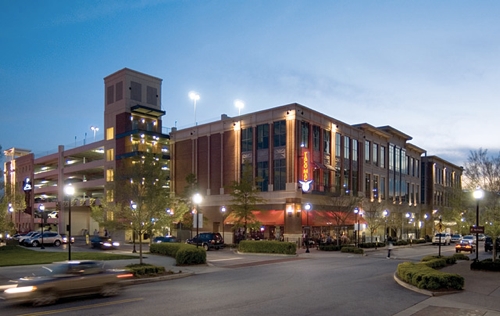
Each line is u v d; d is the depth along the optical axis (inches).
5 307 560.7
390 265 1147.3
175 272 931.3
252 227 1796.3
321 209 2012.8
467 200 1183.6
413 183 3154.5
